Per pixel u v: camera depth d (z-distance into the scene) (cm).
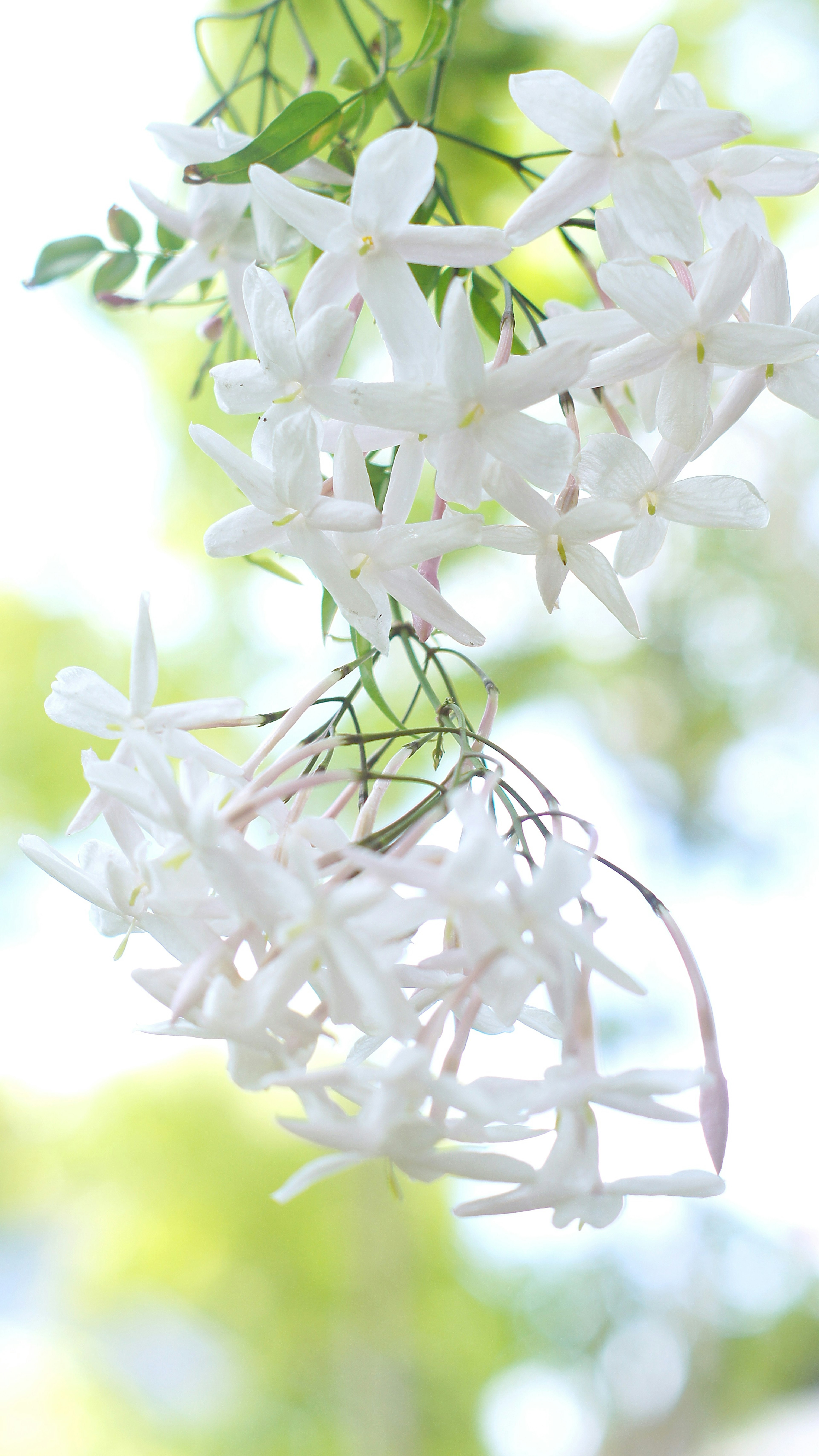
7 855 120
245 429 78
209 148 33
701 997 29
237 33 53
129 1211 135
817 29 68
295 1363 132
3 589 109
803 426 112
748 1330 157
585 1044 28
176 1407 132
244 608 103
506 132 46
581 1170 27
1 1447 127
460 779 29
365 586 29
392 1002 27
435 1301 133
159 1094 132
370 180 28
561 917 27
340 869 27
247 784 29
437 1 33
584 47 53
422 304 29
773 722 134
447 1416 130
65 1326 141
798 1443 138
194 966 28
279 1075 27
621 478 29
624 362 29
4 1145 146
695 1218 150
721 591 127
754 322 29
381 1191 129
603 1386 160
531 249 53
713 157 30
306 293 29
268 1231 131
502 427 28
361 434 29
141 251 36
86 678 30
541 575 29
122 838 30
